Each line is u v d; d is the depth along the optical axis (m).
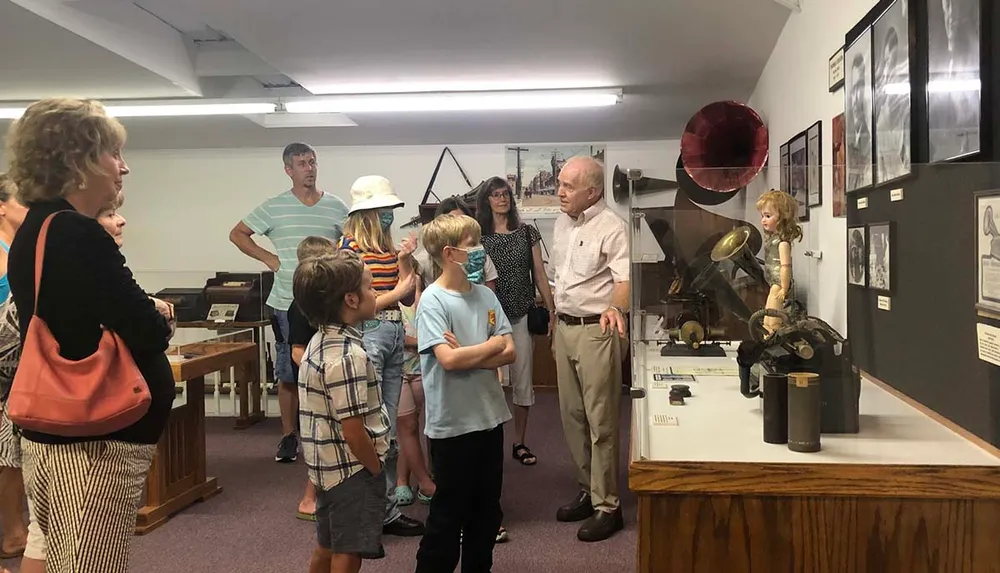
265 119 5.38
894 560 1.34
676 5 3.10
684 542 1.39
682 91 4.57
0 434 1.72
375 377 1.96
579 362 2.69
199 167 6.30
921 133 1.79
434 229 2.26
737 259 2.02
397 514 2.79
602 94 4.52
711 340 2.08
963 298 1.45
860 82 2.24
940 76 1.68
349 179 6.17
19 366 1.37
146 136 5.79
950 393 1.51
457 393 2.15
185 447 3.14
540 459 3.77
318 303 1.90
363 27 3.31
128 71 3.87
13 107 4.64
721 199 2.03
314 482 1.92
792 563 1.36
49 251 1.37
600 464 2.71
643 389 1.88
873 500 1.34
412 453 3.06
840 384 1.50
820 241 1.91
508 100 4.57
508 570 2.46
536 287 3.87
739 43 3.65
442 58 3.81
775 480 1.35
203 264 6.35
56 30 3.17
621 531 2.77
